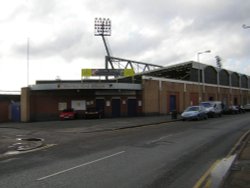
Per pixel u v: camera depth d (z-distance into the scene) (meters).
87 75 49.50
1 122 49.00
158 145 16.97
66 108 46.75
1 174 10.91
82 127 30.16
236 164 11.52
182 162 12.36
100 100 47.25
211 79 68.88
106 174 10.47
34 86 46.16
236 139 19.39
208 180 9.62
